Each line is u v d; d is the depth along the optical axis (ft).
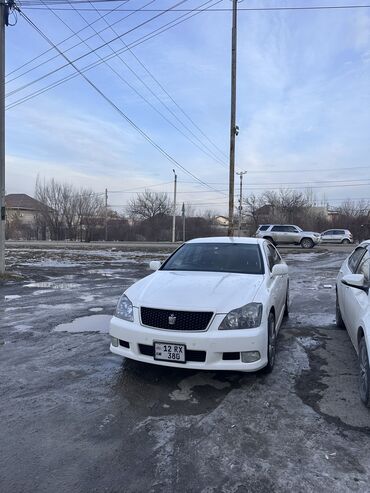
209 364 13.44
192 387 14.02
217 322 13.69
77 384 14.24
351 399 13.28
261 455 10.09
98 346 18.51
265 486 8.91
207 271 17.98
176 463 9.71
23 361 16.56
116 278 42.22
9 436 10.84
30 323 22.81
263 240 21.45
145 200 251.60
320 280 42.78
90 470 9.40
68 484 8.91
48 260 63.57
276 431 11.23
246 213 231.91
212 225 222.48
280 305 19.88
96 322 23.07
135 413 12.16
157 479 9.12
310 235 104.63
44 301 29.32
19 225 209.56
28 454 10.01
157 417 11.93
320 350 18.31
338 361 16.87
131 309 14.88
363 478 9.20
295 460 9.89
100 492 8.67
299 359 17.08
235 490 8.79
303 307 28.12
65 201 202.28
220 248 19.86
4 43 41.55
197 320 13.71
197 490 8.77
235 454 10.11
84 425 11.43
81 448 10.29
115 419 11.78
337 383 14.57
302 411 12.41
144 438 10.78
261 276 17.28
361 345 13.33
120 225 211.82
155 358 13.87
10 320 23.52
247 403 12.89
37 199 203.51
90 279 41.37
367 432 11.23
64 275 44.60
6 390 13.75
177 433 11.05
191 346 13.47
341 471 9.45
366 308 13.69
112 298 30.50
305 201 231.71
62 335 20.33
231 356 13.69
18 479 9.05
